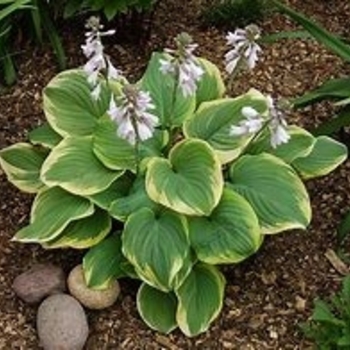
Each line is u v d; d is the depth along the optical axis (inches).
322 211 58.4
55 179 51.1
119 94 53.9
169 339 51.8
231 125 52.3
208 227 50.1
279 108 47.9
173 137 54.0
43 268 53.7
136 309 53.0
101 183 50.9
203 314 51.0
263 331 52.4
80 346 50.5
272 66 66.5
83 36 68.4
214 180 49.3
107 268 51.7
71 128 53.8
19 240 51.2
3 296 53.8
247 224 49.5
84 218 52.4
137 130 46.9
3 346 51.8
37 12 63.2
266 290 54.3
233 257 49.3
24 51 67.2
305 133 53.7
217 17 69.2
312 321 51.6
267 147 53.3
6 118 63.1
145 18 66.4
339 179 60.0
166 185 49.2
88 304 52.0
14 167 55.6
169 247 48.9
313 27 56.3
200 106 53.3
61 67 65.5
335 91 57.7
